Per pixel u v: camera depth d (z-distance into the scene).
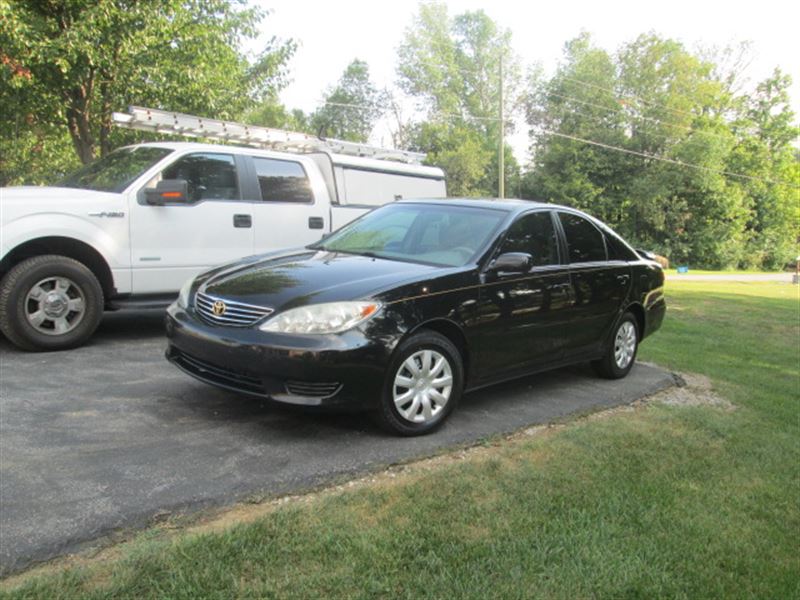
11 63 9.62
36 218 5.65
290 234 7.38
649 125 45.75
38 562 2.60
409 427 4.18
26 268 5.54
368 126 61.38
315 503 3.21
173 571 2.53
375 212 5.82
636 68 46.84
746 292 21.64
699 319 11.71
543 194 48.41
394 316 4.04
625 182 46.97
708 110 49.56
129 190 6.21
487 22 53.56
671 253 47.47
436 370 4.31
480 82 54.56
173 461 3.58
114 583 2.43
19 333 5.57
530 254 5.11
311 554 2.72
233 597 2.41
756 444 4.59
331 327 3.87
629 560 2.88
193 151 6.71
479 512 3.21
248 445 3.88
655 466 4.00
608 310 5.84
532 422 4.72
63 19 10.48
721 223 48.06
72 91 11.30
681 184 45.56
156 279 6.37
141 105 11.62
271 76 13.55
